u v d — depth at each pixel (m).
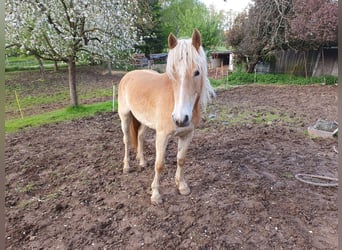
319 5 11.22
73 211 2.79
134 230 2.47
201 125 6.12
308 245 2.24
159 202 2.87
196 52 2.27
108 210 2.79
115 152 4.46
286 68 15.56
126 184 3.34
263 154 4.28
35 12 6.34
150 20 10.24
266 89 12.14
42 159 4.23
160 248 2.24
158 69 20.14
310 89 11.72
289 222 2.54
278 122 6.28
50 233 2.46
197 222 2.55
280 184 3.27
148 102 2.80
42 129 6.09
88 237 2.39
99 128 6.09
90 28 7.61
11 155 4.43
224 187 3.20
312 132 5.23
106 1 7.16
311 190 3.15
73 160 4.16
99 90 13.45
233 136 5.25
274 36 13.06
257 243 2.27
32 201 3.00
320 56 13.95
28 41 6.84
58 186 3.35
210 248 2.22
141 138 3.71
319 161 4.00
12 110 9.51
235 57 17.05
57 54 7.39
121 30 7.78
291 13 12.70
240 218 2.60
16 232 2.46
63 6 6.79
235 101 9.20
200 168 3.72
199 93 2.49
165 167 3.79
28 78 17.52
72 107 8.07
